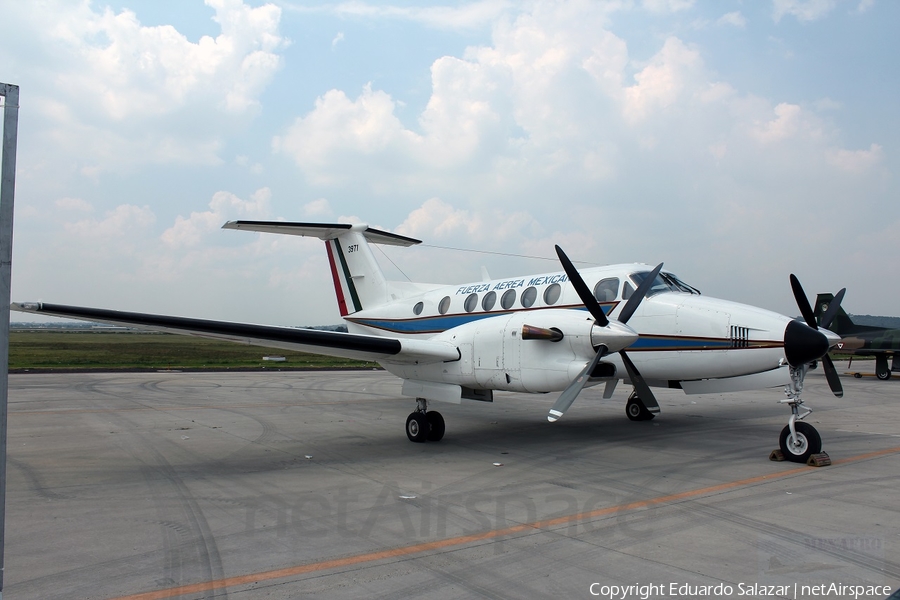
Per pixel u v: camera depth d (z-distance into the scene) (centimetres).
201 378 2166
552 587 371
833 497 583
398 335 1300
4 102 289
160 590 368
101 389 1702
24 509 546
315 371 2678
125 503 568
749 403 1500
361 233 1427
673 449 858
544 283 1049
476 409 1369
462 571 397
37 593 362
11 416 1166
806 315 834
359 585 375
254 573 395
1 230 284
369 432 1009
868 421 1159
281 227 1352
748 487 625
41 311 647
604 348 769
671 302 913
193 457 793
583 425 1112
